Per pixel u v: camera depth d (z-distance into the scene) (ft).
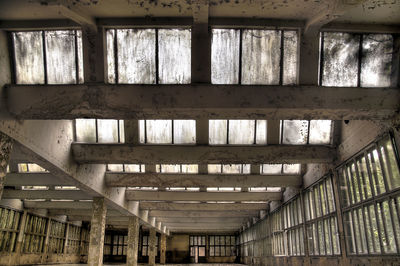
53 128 47.11
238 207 101.65
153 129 53.21
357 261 46.80
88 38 37.04
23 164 69.97
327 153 53.21
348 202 50.57
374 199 42.93
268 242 104.06
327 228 58.34
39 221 106.32
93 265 66.13
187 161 52.60
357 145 47.01
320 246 61.46
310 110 37.14
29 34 39.04
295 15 35.53
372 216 44.11
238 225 158.40
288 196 80.59
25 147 40.42
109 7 33.88
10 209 89.15
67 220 127.85
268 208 101.96
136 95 36.88
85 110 36.94
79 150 52.95
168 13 35.60
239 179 67.87
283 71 38.68
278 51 38.70
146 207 98.37
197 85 36.88
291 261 78.79
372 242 43.86
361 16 36.27
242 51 38.75
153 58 39.04
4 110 36.78
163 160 52.47
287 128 53.31
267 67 38.88
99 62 37.19
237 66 38.96
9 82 38.19
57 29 38.45
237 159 52.31
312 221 65.21
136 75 39.14
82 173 56.95
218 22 36.58
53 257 116.06
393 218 39.04
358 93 37.27
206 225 157.17
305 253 67.97
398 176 38.27
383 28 37.93
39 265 102.83
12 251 90.68
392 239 39.45
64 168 50.03
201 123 51.80
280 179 69.15
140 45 38.86
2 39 37.91
